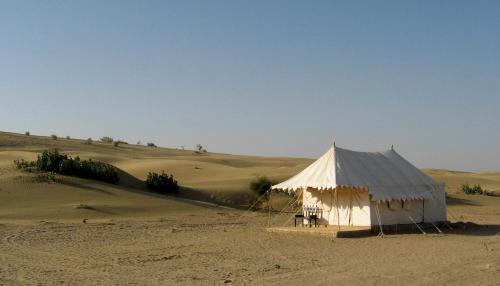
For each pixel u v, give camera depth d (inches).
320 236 1009.5
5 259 721.6
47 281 573.0
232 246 874.8
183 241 941.8
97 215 1380.4
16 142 3417.8
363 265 665.0
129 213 1464.1
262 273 617.3
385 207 1098.7
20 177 1681.8
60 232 1030.4
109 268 661.9
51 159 1856.5
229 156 4574.3
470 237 999.0
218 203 2023.9
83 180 1795.0
